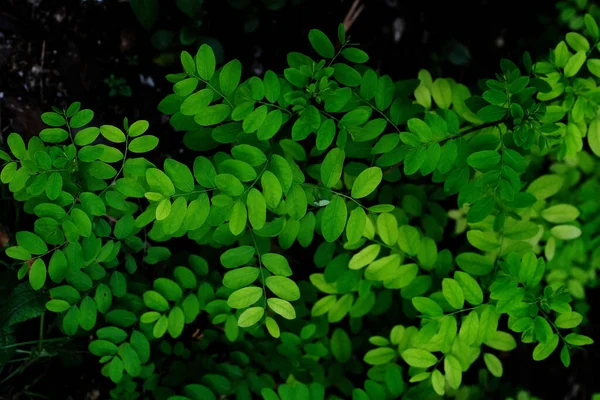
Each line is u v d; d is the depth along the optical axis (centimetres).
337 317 124
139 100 143
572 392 165
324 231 108
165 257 120
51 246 121
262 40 147
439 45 159
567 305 110
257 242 117
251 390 125
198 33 143
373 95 112
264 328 127
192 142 114
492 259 120
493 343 121
